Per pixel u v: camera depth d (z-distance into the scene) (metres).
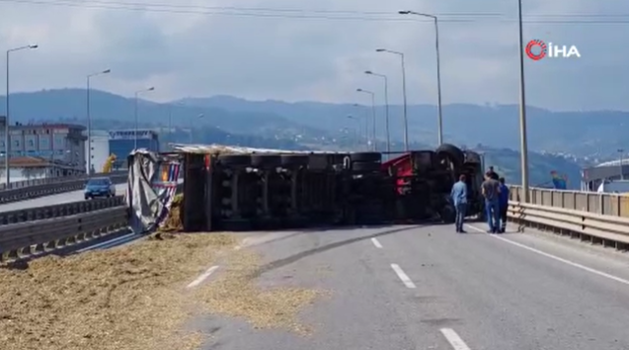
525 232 31.73
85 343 11.49
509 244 26.47
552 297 15.06
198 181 34.94
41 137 123.44
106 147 132.12
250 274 19.31
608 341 11.06
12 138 123.56
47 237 24.52
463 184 31.80
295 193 36.06
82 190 84.31
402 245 26.36
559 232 29.75
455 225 35.12
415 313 13.48
